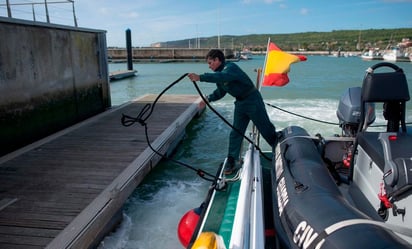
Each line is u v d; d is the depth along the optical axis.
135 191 5.05
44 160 4.81
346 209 2.01
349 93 3.61
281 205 2.53
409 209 1.86
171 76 25.75
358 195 2.67
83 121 7.49
